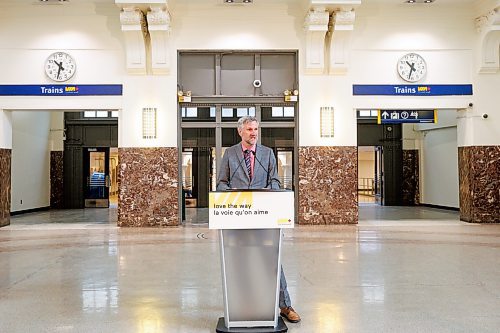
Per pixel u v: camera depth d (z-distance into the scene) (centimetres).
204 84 1132
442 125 1511
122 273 598
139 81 1091
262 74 1136
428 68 1127
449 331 374
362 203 1838
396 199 1691
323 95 1108
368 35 1116
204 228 1059
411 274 583
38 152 1543
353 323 395
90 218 1299
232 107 1132
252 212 353
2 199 1094
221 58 1130
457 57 1130
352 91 1110
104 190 1675
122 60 1091
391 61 1120
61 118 1630
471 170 1128
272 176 394
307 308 439
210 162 1617
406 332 372
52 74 1085
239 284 364
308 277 569
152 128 1088
